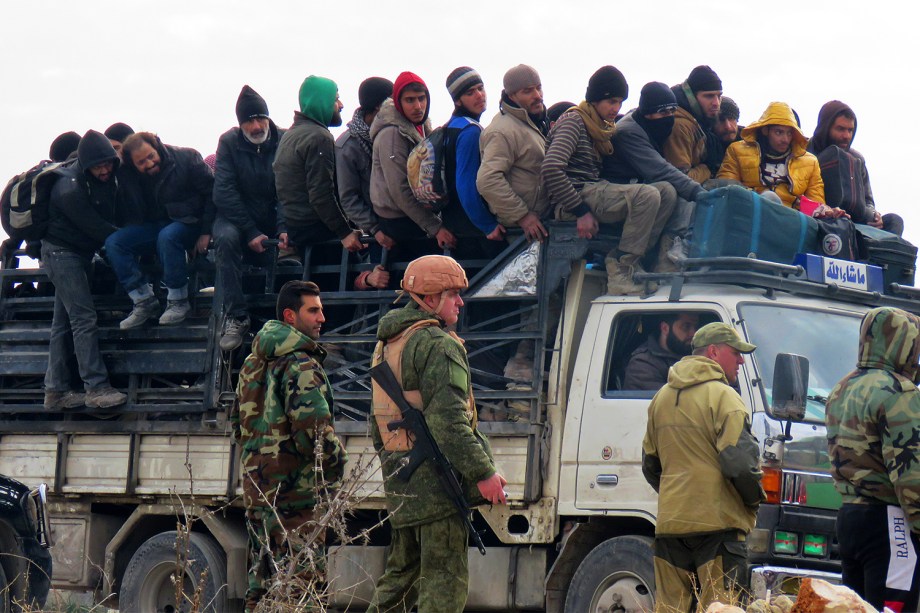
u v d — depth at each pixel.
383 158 37.59
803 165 38.28
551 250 34.75
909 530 24.70
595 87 35.09
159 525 40.56
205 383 39.03
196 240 40.81
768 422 30.80
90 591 41.03
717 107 37.62
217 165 40.31
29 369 42.38
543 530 33.91
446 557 24.61
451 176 36.50
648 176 35.12
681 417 27.33
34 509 32.38
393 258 38.75
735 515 26.95
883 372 25.09
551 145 34.94
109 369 41.00
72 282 40.72
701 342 28.39
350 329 38.50
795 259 34.16
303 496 26.83
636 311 33.94
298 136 38.75
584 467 33.47
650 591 31.47
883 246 36.28
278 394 27.11
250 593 26.97
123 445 40.44
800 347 32.72
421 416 24.80
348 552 36.88
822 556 30.86
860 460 25.03
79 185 40.00
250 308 40.44
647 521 33.12
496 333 35.25
